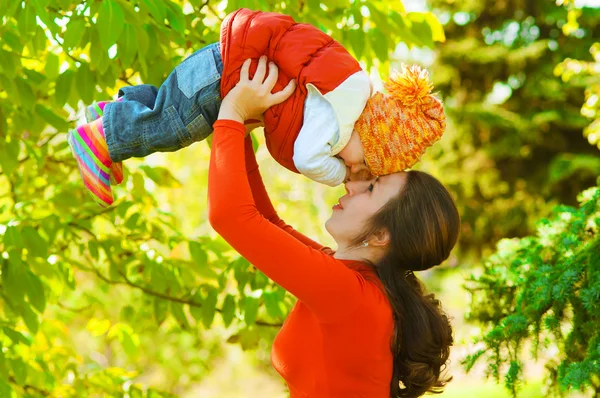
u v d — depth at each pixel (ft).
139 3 7.75
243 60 5.58
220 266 10.64
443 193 6.08
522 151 35.76
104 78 8.26
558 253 8.73
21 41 7.88
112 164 6.06
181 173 21.81
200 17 9.04
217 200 5.35
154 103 6.00
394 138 5.70
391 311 5.92
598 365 7.34
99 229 12.66
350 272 5.72
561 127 35.86
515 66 36.11
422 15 8.95
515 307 8.91
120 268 10.52
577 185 35.42
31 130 9.14
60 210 10.12
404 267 6.19
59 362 11.48
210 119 5.79
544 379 8.95
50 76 8.56
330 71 5.52
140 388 10.90
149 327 11.43
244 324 10.75
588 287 7.86
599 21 36.11
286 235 5.48
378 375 5.91
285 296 10.34
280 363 6.13
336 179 5.79
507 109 36.70
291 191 22.77
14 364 9.16
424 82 5.77
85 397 10.71
